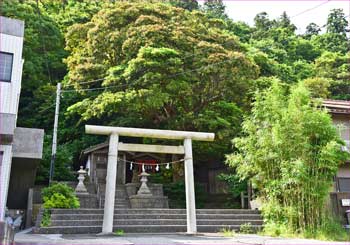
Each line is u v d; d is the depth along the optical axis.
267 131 12.19
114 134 11.98
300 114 11.47
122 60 19.67
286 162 11.45
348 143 16.30
